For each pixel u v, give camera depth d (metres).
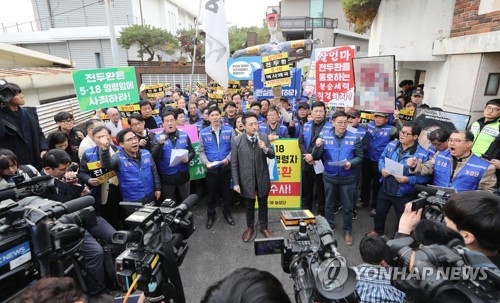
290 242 1.86
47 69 8.95
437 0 5.72
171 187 4.49
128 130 3.61
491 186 2.91
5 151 2.65
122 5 20.75
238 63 11.01
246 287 0.80
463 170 3.04
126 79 5.19
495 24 4.36
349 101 4.79
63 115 4.58
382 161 3.94
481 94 4.80
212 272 3.59
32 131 4.17
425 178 3.45
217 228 4.58
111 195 3.94
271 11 7.74
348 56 4.64
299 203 5.09
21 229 1.54
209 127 4.57
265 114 6.21
